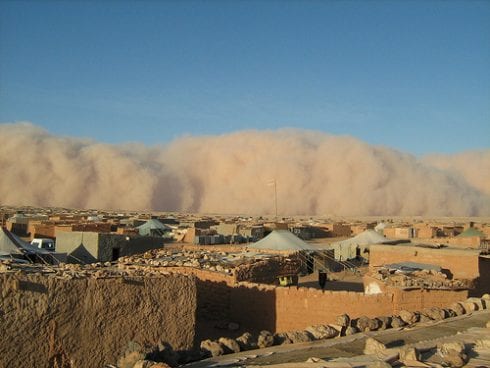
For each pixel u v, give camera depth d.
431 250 20.05
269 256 20.95
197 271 16.83
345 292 13.95
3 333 9.15
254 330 14.91
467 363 7.35
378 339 9.84
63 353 9.82
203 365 8.22
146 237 27.48
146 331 11.09
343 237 56.59
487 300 13.62
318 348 9.29
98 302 10.36
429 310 12.22
